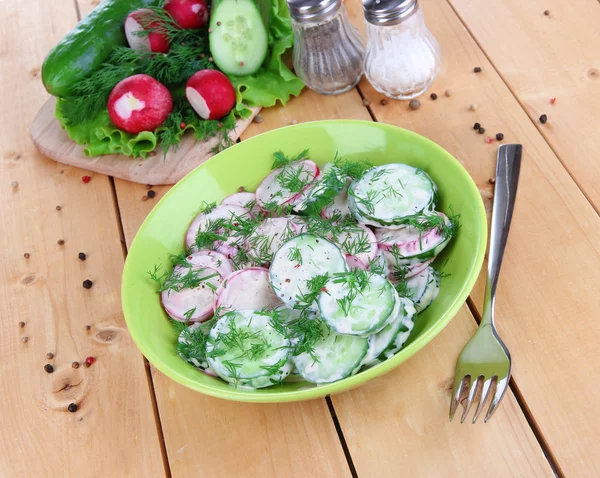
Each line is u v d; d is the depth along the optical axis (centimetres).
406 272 47
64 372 51
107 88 62
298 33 59
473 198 46
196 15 64
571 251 49
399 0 56
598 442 43
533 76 59
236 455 46
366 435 45
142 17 63
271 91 62
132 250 49
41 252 58
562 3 63
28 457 48
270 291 47
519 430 44
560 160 54
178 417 48
